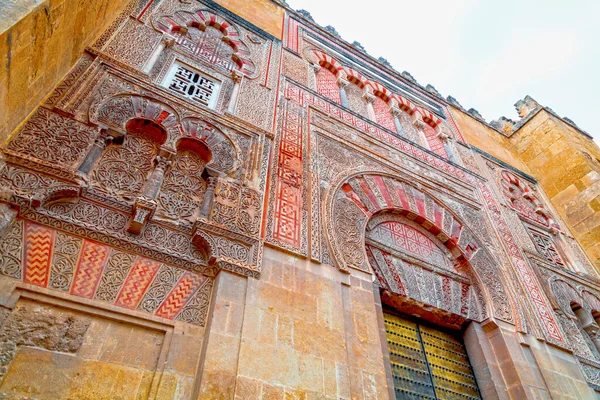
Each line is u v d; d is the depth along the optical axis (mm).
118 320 2605
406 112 8359
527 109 11094
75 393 2213
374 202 5137
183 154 3971
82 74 3754
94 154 3295
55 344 2322
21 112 2920
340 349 3199
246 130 4617
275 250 3615
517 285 5613
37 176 2799
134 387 2402
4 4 2402
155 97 4172
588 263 7492
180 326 2785
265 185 4164
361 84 7914
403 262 4879
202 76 5109
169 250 3123
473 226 6152
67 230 2766
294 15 8305
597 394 4930
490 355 4648
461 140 8562
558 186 8953
